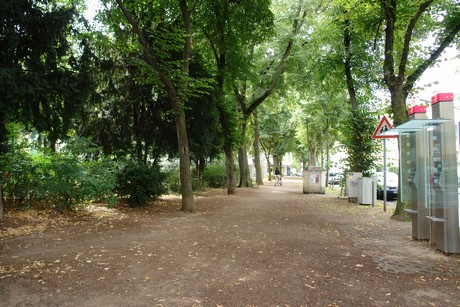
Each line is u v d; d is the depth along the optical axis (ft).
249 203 48.73
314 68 63.57
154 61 35.63
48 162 30.81
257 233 26.08
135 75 47.03
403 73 33.96
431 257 19.31
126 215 33.91
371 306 12.68
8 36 24.94
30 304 12.62
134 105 50.65
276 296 13.56
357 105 56.08
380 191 59.26
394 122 34.06
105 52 43.52
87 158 37.52
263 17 53.72
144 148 54.85
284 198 57.77
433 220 20.26
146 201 39.11
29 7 26.61
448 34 36.37
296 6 69.00
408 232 26.76
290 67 74.43
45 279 15.15
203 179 82.12
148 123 52.49
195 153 60.70
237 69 59.21
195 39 57.67
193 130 53.21
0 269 16.39
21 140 35.17
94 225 28.40
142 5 43.24
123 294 13.65
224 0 51.31
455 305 12.76
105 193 33.65
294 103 104.68
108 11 40.16
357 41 54.19
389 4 33.83
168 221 31.68
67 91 29.27
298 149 186.60
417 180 23.91
